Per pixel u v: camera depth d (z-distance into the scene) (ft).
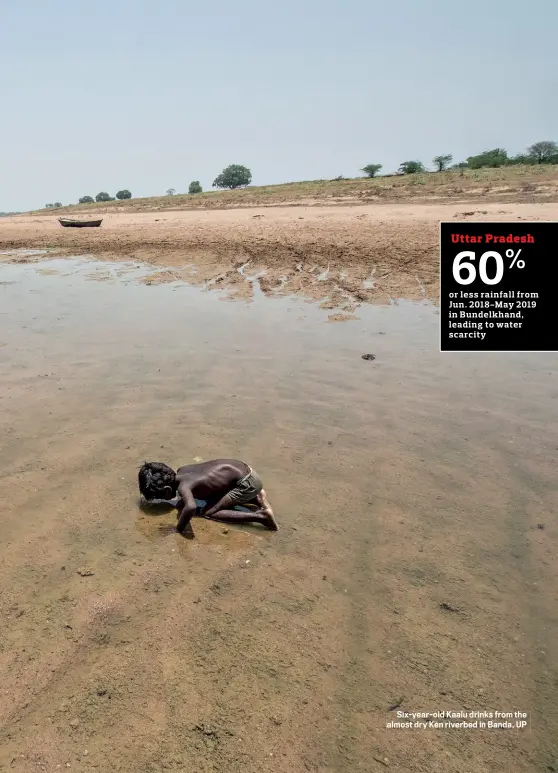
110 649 5.56
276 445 9.75
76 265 29.60
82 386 12.57
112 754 4.53
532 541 7.20
